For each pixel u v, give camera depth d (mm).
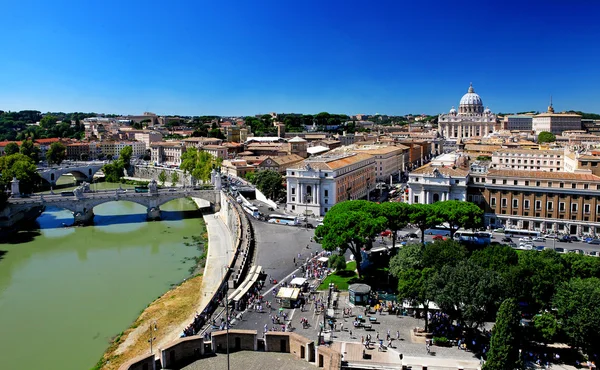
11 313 122562
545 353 85000
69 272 156250
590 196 162875
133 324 113688
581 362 82500
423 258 109812
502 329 73562
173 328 109625
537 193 170625
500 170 184375
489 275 89188
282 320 101562
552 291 93688
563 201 167125
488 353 75688
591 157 197375
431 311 101438
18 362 97250
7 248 187625
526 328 85062
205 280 142125
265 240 168000
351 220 122938
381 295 112312
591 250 145500
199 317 103625
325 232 130375
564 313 83250
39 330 112312
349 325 98750
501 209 177000
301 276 130500
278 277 130000
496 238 162875
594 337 80562
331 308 107500
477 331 93875
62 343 105625
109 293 136125
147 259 170125
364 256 139500
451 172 184250
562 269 99375
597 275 101125
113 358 96375
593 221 163125
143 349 99500
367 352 86250
